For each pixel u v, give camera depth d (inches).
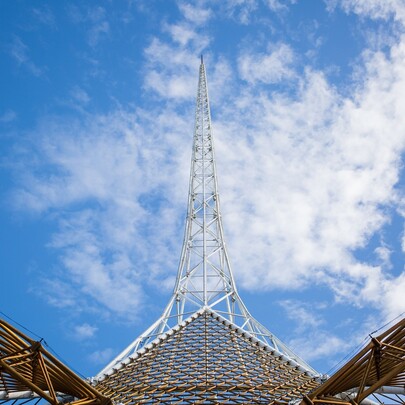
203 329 3144.7
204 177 4350.4
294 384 2330.2
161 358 2696.9
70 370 1418.6
